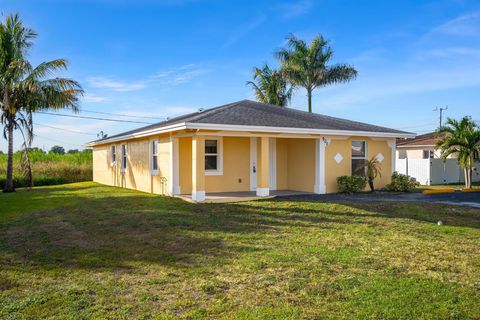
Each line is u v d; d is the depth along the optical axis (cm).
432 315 406
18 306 432
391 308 423
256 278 521
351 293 466
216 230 833
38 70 1797
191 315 409
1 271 561
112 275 541
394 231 824
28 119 1916
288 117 1541
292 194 1446
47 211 1153
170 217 991
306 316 405
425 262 593
